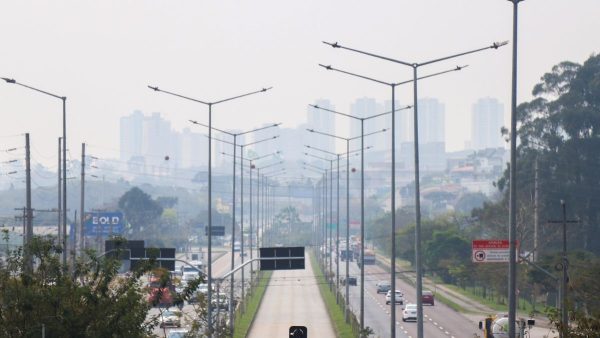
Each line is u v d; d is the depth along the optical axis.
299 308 179.88
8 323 57.84
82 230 131.88
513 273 55.00
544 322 148.00
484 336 115.62
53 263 61.41
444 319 158.00
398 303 186.00
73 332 58.03
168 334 106.25
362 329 121.00
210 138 103.31
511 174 55.91
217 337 103.12
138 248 104.69
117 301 59.84
